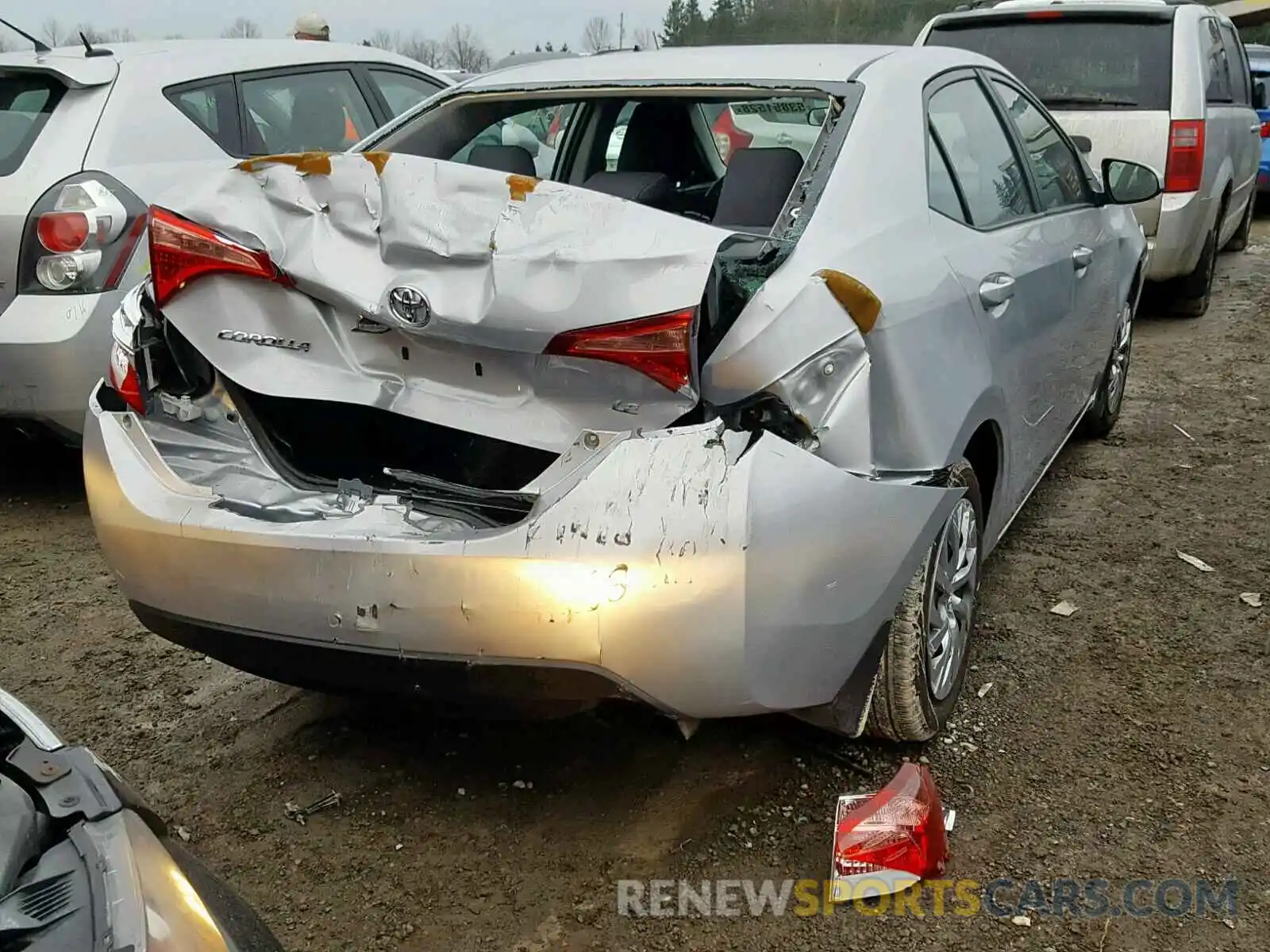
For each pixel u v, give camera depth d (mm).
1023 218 3641
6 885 1491
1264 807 2762
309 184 2521
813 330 2369
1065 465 5156
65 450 5488
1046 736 3053
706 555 2172
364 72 6191
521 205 2359
